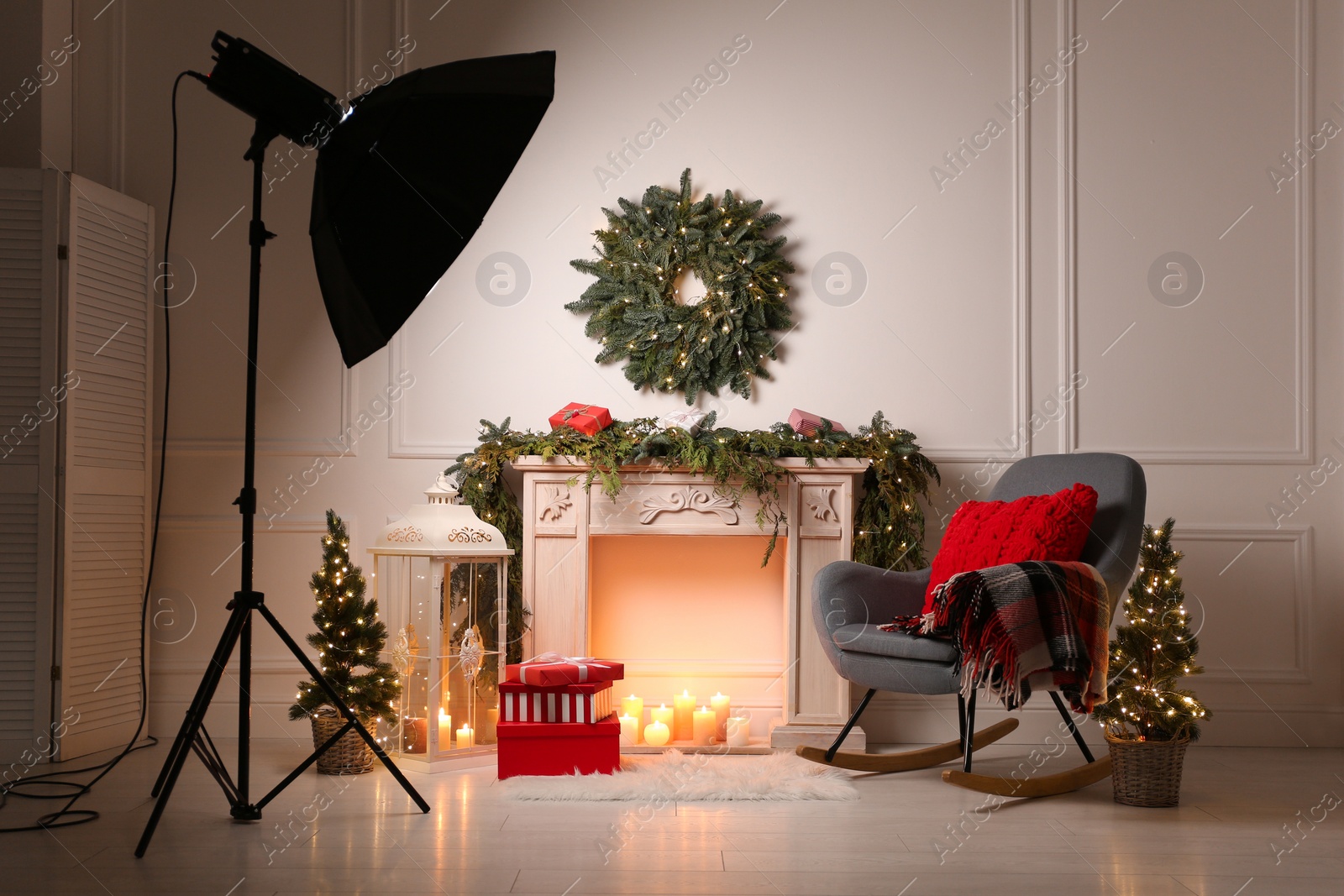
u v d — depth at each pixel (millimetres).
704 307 3473
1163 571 2621
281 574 3471
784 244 3547
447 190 1956
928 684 2576
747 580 3482
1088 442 3488
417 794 2393
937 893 1864
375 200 1991
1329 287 3488
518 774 2783
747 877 1951
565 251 3562
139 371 3373
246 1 3582
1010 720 3199
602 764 2795
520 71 1977
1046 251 3531
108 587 3203
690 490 3207
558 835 2234
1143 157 3531
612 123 3580
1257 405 3475
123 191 3543
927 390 3510
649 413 3527
